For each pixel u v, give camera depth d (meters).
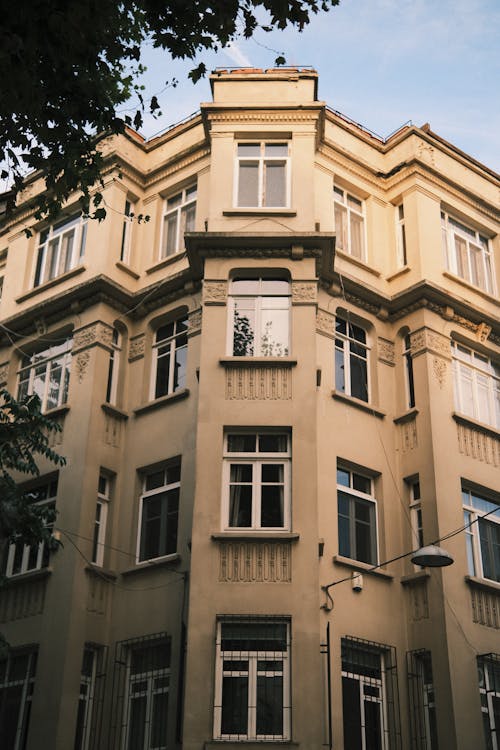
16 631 19.67
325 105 22.56
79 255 23.92
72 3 12.09
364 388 21.91
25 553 20.83
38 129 13.58
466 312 22.75
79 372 21.80
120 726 18.47
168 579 19.11
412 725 18.50
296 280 20.56
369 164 24.05
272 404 19.22
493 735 18.70
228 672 17.05
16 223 25.84
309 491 18.34
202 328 20.03
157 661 18.81
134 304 22.78
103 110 13.69
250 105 22.61
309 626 17.17
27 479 21.42
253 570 17.69
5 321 23.78
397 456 21.25
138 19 14.04
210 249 20.84
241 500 18.64
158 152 24.84
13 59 11.78
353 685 18.31
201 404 19.17
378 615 19.16
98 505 20.77
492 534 21.36
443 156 24.78
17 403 18.06
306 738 16.25
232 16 13.25
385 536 20.25
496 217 25.45
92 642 19.14
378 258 23.30
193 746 16.16
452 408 21.48
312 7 13.17
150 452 20.83
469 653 18.94
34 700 18.48
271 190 22.06
